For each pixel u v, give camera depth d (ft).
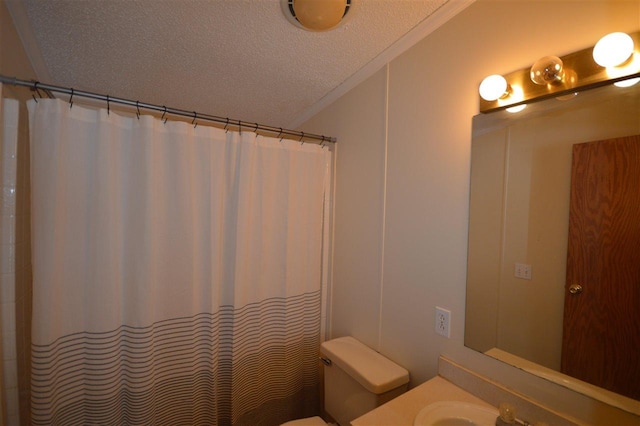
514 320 3.13
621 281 2.44
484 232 3.38
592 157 2.59
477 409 3.18
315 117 6.41
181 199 4.31
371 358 4.58
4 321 3.34
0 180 3.21
